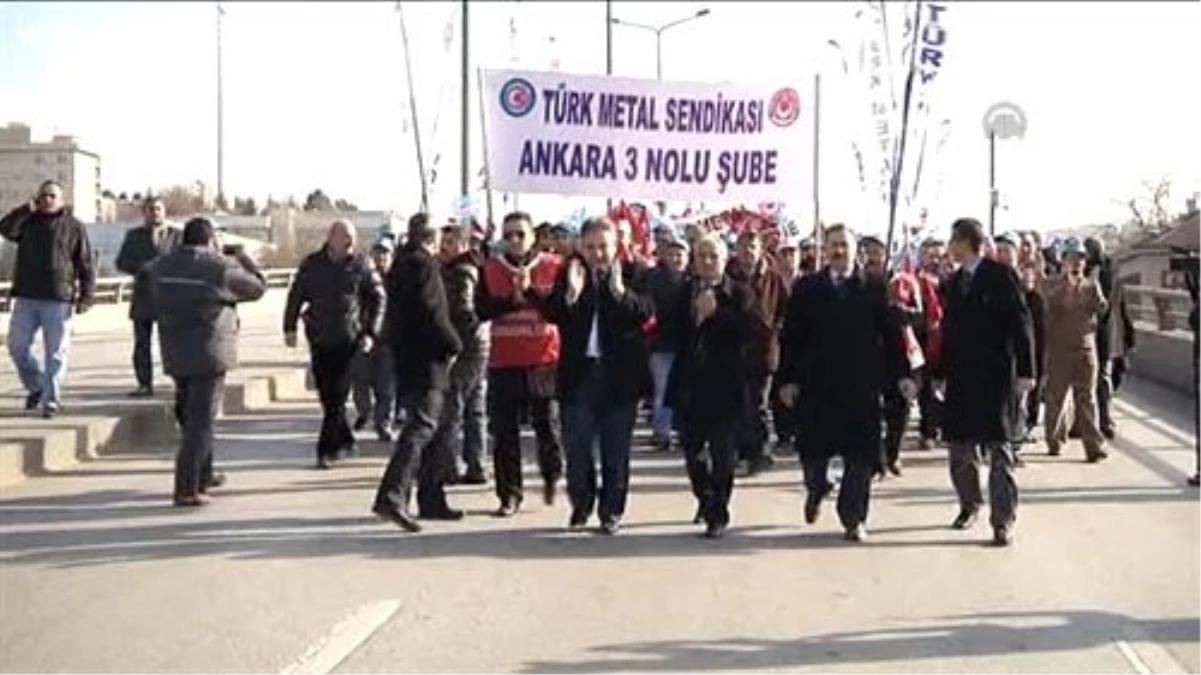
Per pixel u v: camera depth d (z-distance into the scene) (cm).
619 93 1427
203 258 1015
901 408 1212
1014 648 702
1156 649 703
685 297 972
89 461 1218
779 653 691
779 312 1212
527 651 689
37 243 1277
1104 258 1464
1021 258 1291
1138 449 1398
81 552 881
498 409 1022
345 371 1215
